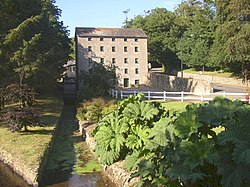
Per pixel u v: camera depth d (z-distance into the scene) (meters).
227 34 41.19
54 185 12.76
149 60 73.69
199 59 60.69
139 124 12.80
